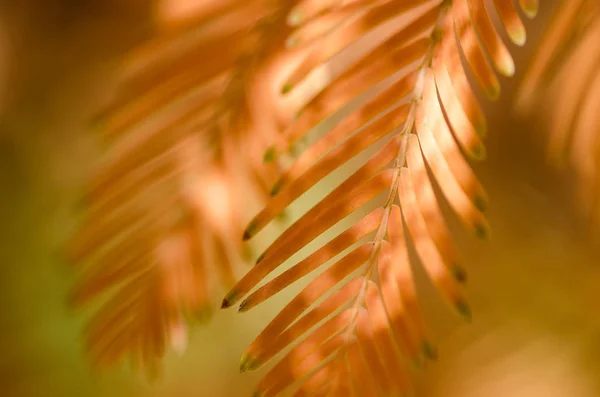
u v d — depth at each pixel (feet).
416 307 0.51
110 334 0.59
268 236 0.67
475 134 0.51
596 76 0.62
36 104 1.49
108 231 0.59
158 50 0.56
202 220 0.60
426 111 0.51
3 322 1.22
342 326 0.51
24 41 1.54
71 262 0.59
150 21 0.61
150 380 0.62
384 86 0.54
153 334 0.59
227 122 0.58
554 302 0.97
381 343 0.51
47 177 1.36
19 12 1.56
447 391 0.86
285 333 0.51
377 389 0.51
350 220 0.73
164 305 0.59
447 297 0.51
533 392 0.83
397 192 0.51
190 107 0.58
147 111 0.56
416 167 0.51
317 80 0.58
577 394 0.82
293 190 0.51
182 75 0.56
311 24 0.52
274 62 0.57
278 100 0.58
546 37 0.61
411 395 0.51
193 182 0.59
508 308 0.97
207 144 0.59
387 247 0.51
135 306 0.59
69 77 1.47
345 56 0.59
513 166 1.29
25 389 1.18
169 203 0.59
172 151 0.58
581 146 0.66
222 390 1.22
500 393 0.84
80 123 1.40
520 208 1.22
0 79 1.51
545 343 0.89
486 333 0.93
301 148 0.60
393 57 0.51
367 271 0.51
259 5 0.56
